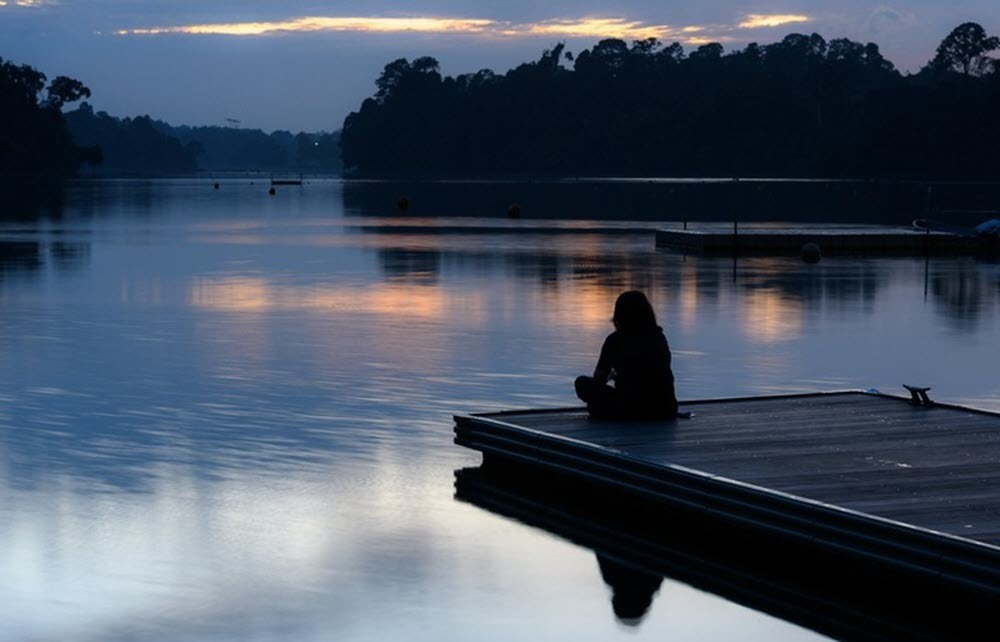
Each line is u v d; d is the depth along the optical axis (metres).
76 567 8.66
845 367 17.11
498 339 19.56
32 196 104.88
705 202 90.88
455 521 9.88
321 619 7.77
